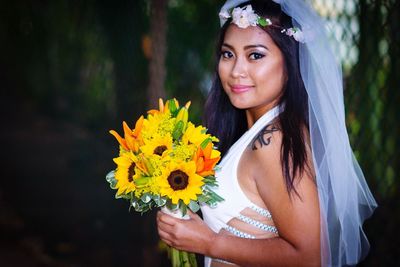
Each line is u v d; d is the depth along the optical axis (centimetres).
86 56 843
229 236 169
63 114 1075
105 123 695
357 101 284
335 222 172
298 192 157
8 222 543
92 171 682
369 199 189
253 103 171
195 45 498
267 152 163
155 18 347
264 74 167
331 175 168
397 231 284
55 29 935
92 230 498
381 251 290
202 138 167
